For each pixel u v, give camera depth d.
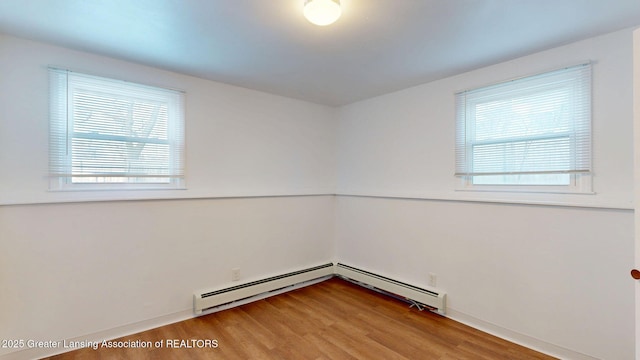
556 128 2.27
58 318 2.19
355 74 2.87
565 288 2.15
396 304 3.10
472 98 2.77
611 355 1.97
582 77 2.16
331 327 2.60
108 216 2.39
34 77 2.19
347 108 4.01
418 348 2.29
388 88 3.29
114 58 2.49
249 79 3.00
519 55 2.42
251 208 3.22
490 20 1.89
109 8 1.75
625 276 1.92
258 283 3.16
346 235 3.91
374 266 3.53
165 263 2.66
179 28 2.00
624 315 1.93
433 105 3.06
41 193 2.22
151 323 2.57
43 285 2.14
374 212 3.54
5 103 2.10
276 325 2.63
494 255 2.51
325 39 2.15
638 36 1.29
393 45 2.25
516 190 2.48
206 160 3.01
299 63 2.60
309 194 3.77
